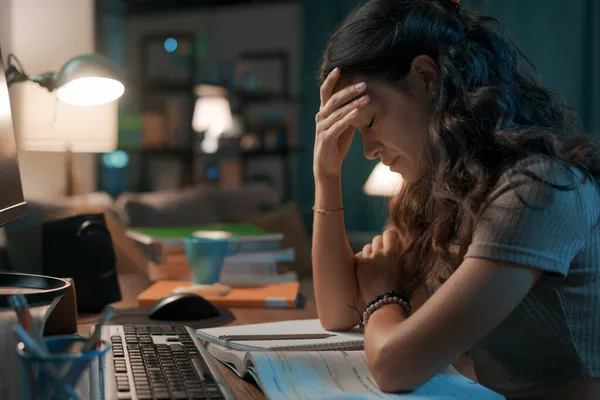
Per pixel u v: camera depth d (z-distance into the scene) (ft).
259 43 18.52
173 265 5.51
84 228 4.41
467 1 16.51
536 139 2.91
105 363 2.72
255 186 12.46
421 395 2.58
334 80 3.33
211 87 15.87
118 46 15.57
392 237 3.97
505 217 2.70
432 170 3.16
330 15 17.70
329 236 3.87
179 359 2.79
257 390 2.80
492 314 2.61
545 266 2.68
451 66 3.03
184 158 15.47
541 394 3.09
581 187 2.82
